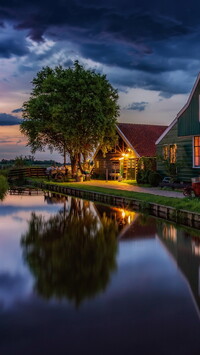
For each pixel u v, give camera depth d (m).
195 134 21.52
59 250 9.84
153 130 37.91
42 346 4.82
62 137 38.03
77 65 34.47
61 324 5.40
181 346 4.80
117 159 37.12
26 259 8.93
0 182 31.09
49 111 33.97
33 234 12.13
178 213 14.41
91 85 33.22
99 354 4.64
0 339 4.99
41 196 26.41
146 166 28.69
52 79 34.03
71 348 4.77
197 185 16.69
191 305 6.05
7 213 17.42
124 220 15.03
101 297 6.41
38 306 6.03
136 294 6.54
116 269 8.06
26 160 49.94
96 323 5.43
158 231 12.54
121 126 37.00
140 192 21.72
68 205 20.59
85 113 32.81
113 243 10.68
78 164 39.25
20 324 5.40
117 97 36.12
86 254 9.41
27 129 37.91
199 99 21.08
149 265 8.40
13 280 7.32
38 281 7.27
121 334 5.11
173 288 6.87
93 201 22.72
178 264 8.46
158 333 5.13
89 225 13.91
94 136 35.00
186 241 10.91
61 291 6.71
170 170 24.02
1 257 9.13
